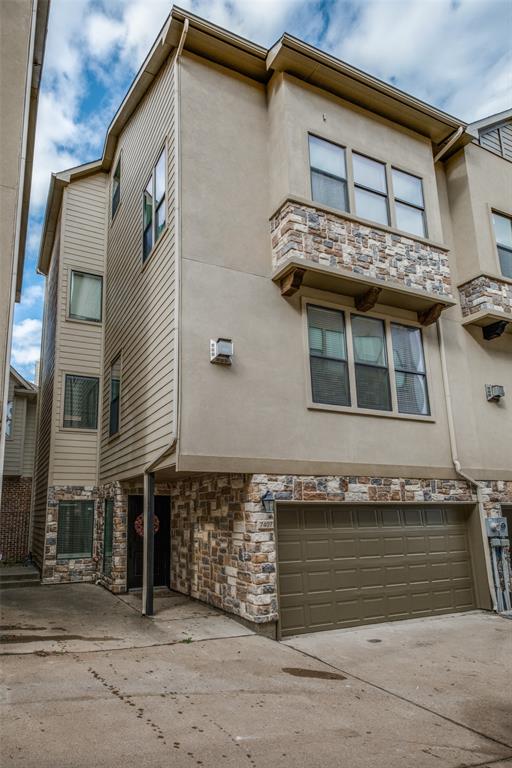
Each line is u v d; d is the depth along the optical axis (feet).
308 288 28.12
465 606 30.27
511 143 41.06
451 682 18.61
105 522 38.09
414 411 30.50
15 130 20.56
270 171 29.04
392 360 30.07
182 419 23.44
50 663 18.65
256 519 24.23
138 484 34.78
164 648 21.18
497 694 17.52
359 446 27.91
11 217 19.86
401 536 28.96
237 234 26.99
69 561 39.14
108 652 20.39
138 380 31.45
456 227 35.76
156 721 14.21
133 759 12.05
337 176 29.37
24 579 37.99
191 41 27.63
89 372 43.19
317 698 16.67
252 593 23.70
